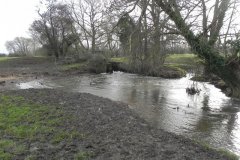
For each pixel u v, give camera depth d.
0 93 20.06
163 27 17.38
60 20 58.94
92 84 33.56
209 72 21.75
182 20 17.44
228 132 14.35
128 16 16.62
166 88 30.02
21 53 88.19
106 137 10.73
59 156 8.78
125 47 17.31
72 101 17.47
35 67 52.19
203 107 20.30
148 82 35.44
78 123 12.42
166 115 17.56
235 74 19.48
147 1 16.06
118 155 9.02
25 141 10.02
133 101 22.19
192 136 13.52
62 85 32.75
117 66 50.16
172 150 9.80
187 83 33.78
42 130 11.19
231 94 23.17
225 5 17.69
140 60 18.62
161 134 11.95
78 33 55.78
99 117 13.70
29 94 19.67
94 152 9.16
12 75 41.66
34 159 8.52
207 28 18.36
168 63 50.25
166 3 16.78
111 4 16.73
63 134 10.73
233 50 18.78
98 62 48.62
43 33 63.03
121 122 13.16
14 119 12.66
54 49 63.78
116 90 28.45
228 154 10.50
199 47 18.84
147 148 9.78
